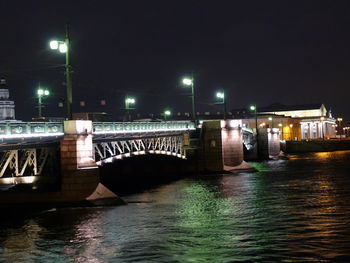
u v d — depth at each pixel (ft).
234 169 215.72
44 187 115.34
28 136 102.89
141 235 83.10
